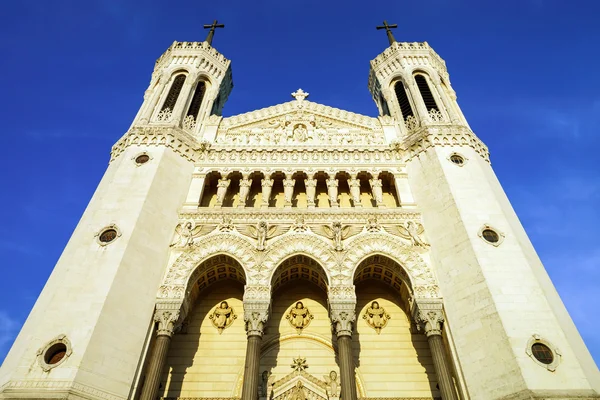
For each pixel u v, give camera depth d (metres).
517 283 20.95
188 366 23.31
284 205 28.11
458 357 20.42
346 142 32.53
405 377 22.94
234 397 22.14
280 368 23.47
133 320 20.75
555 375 17.56
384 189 30.53
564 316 20.80
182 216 26.61
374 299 26.33
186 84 34.53
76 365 17.59
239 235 25.47
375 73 39.00
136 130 29.56
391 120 33.88
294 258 24.72
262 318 21.97
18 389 16.77
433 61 37.41
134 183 25.92
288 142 32.44
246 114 34.69
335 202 28.00
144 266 22.72
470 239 22.94
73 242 23.77
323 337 24.56
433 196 26.62
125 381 19.02
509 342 18.70
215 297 26.42
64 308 19.62
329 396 21.58
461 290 21.81
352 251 24.66
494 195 25.58
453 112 32.09
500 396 17.92
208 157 30.64
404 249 24.77
